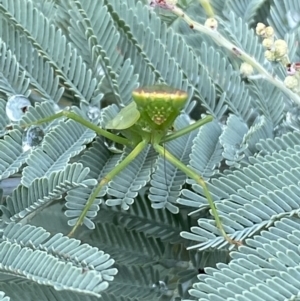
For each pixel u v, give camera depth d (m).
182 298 0.10
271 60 0.10
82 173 0.09
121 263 0.10
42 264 0.08
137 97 0.09
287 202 0.09
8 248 0.09
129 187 0.10
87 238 0.10
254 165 0.10
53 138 0.10
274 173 0.09
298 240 0.08
